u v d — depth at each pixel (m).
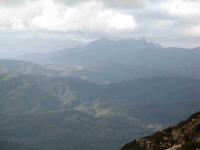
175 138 102.50
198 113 110.62
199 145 88.00
